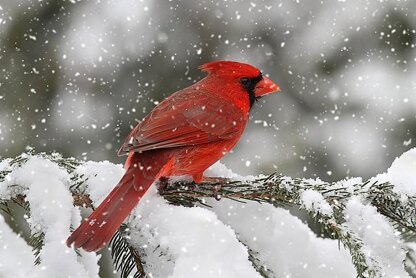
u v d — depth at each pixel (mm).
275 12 11375
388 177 6434
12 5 10836
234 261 5059
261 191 6543
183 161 6969
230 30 11219
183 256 5078
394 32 11414
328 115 10992
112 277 8797
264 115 10938
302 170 10594
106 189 6195
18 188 6008
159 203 5902
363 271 5566
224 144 7414
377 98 11055
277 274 6246
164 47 11016
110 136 10508
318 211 6102
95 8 11117
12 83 10531
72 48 10805
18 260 6852
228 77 7895
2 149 10250
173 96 7656
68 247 5492
